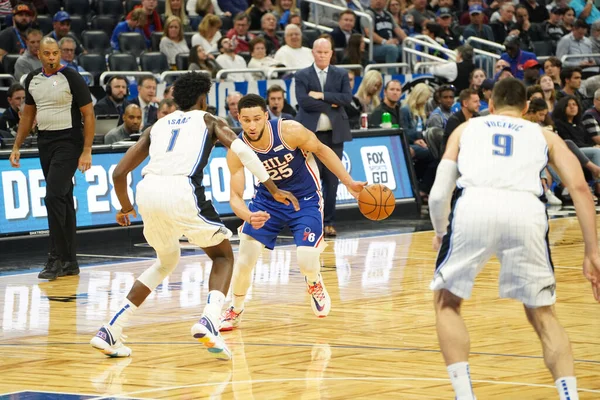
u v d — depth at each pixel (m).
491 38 25.77
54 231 12.29
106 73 17.81
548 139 6.19
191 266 13.08
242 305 9.02
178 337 8.74
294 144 9.00
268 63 19.86
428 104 20.11
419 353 7.95
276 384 7.01
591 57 25.12
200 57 18.88
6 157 14.50
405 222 17.88
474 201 6.00
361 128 18.52
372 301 10.40
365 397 6.60
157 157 7.99
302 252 9.08
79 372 7.46
